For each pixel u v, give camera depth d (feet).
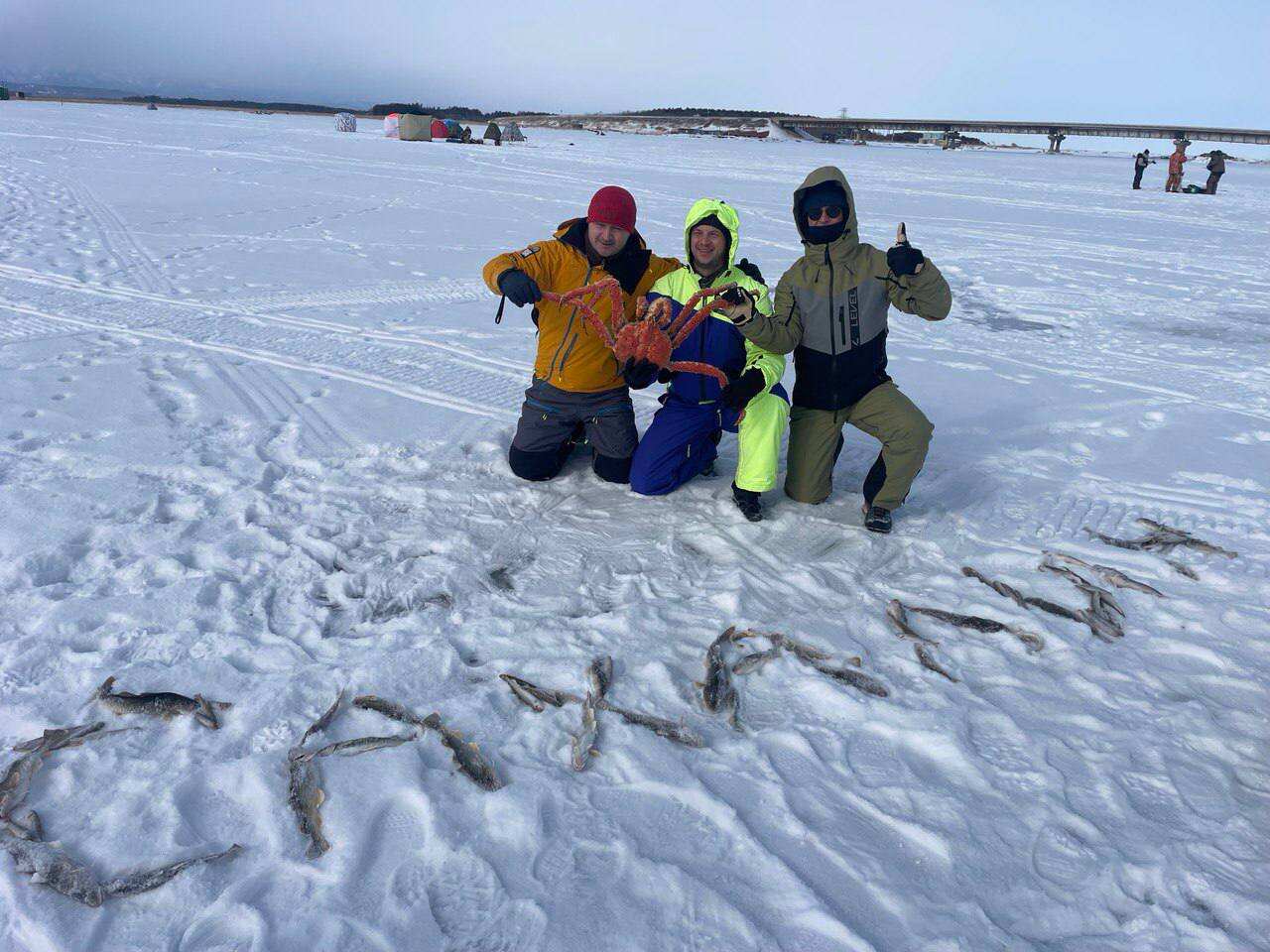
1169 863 6.71
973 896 6.37
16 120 99.30
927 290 11.62
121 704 7.93
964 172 90.99
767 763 7.64
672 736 7.93
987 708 8.51
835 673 8.93
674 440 13.23
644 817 6.98
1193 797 7.45
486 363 19.75
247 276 27.73
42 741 7.45
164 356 19.01
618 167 79.51
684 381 13.00
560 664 8.94
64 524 11.30
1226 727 8.39
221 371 18.21
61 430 14.44
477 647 9.26
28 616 9.35
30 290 24.26
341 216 41.14
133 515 11.75
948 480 14.51
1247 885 6.56
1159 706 8.61
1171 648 9.69
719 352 12.83
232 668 8.58
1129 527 12.77
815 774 7.59
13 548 10.62
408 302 25.34
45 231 33.17
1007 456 15.60
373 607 10.00
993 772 7.67
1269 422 17.60
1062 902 6.38
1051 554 11.69
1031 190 69.41
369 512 12.37
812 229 11.76
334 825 6.73
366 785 7.13
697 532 12.32
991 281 32.30
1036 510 13.32
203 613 9.50
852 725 8.25
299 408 16.33
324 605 9.91
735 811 7.01
